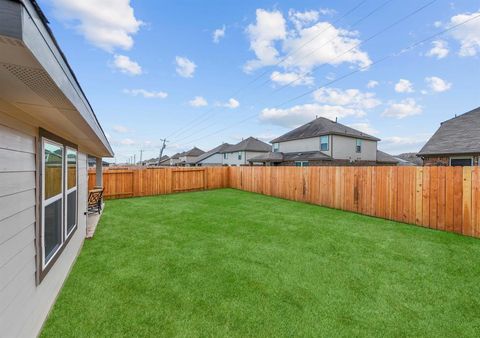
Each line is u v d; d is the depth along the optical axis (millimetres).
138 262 3576
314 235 4938
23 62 867
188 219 6320
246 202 8969
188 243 4445
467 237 4785
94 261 3615
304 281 3033
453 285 2949
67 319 2252
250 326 2189
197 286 2879
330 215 6781
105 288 2814
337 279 3090
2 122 1564
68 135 2934
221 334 2082
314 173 8523
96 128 2721
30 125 2012
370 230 5301
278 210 7477
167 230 5309
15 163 1761
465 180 4934
